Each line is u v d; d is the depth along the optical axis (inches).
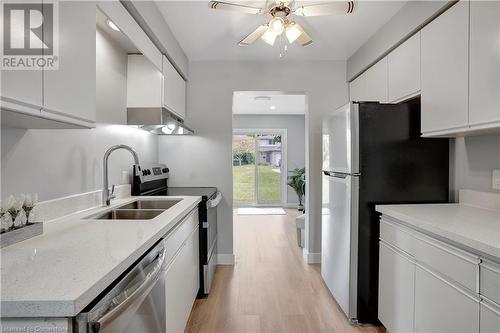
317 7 69.2
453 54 63.7
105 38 75.7
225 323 80.0
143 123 88.9
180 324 66.7
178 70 112.5
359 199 77.7
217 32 100.2
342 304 83.4
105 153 74.0
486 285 43.1
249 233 177.8
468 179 74.9
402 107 78.4
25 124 44.6
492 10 53.9
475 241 44.0
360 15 89.0
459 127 62.0
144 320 40.9
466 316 46.5
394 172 78.2
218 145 127.9
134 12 69.2
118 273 32.6
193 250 83.5
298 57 124.6
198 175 128.3
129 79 88.7
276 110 256.7
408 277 62.2
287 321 80.9
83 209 66.2
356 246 78.2
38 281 28.0
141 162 107.3
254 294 97.2
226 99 127.5
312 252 127.3
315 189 127.6
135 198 87.4
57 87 39.1
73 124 44.5
